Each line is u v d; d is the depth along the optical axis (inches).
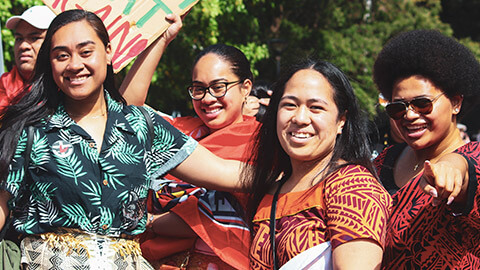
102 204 91.4
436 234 87.5
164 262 119.3
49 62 94.9
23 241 92.7
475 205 82.8
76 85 92.4
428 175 74.2
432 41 94.4
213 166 104.7
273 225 91.1
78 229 90.8
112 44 118.6
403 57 94.9
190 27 391.2
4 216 91.4
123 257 93.3
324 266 83.7
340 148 92.7
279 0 527.2
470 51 97.2
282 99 92.8
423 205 89.0
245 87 131.3
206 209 115.0
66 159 90.7
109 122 95.5
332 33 562.9
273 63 525.0
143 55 121.1
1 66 154.6
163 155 101.7
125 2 120.2
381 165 107.1
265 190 101.0
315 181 90.7
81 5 119.4
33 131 91.4
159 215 119.1
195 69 127.4
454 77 92.4
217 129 128.1
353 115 93.4
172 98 431.2
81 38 92.6
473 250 88.0
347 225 81.2
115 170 92.4
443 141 96.1
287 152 92.6
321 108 90.4
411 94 94.1
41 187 90.5
